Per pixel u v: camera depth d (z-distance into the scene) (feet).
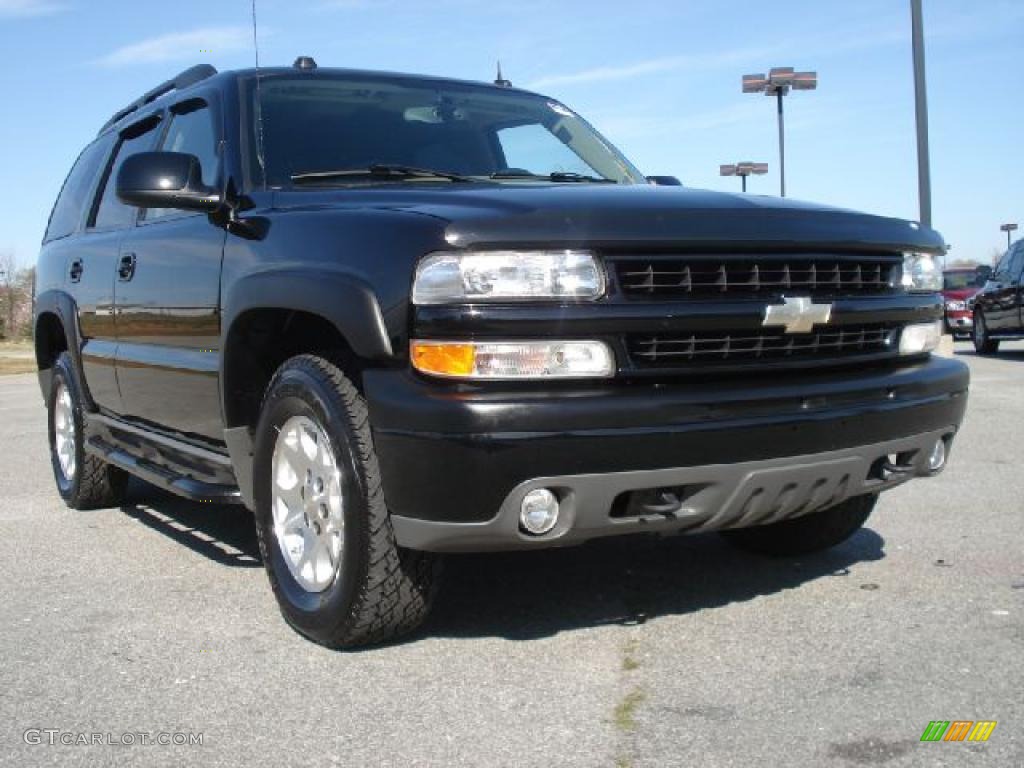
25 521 19.33
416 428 10.27
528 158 16.15
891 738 9.25
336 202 12.54
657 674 10.91
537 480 10.14
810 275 11.67
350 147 14.74
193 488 14.43
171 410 15.64
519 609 13.12
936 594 13.32
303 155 14.38
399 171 14.06
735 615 12.73
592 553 15.66
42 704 10.53
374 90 15.97
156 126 17.61
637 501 10.73
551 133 16.93
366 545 11.05
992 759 8.84
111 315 17.34
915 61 55.01
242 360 13.33
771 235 11.30
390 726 9.82
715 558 15.34
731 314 10.98
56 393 21.02
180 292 14.65
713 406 10.78
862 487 12.21
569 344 10.34
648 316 10.59
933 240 13.43
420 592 11.28
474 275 10.24
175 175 13.39
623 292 10.59
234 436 13.57
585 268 10.44
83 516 19.66
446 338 10.24
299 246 11.96
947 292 77.77
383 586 11.12
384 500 10.98
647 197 11.54
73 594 14.33
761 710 9.92
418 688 10.68
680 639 11.94
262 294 12.17
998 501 18.65
